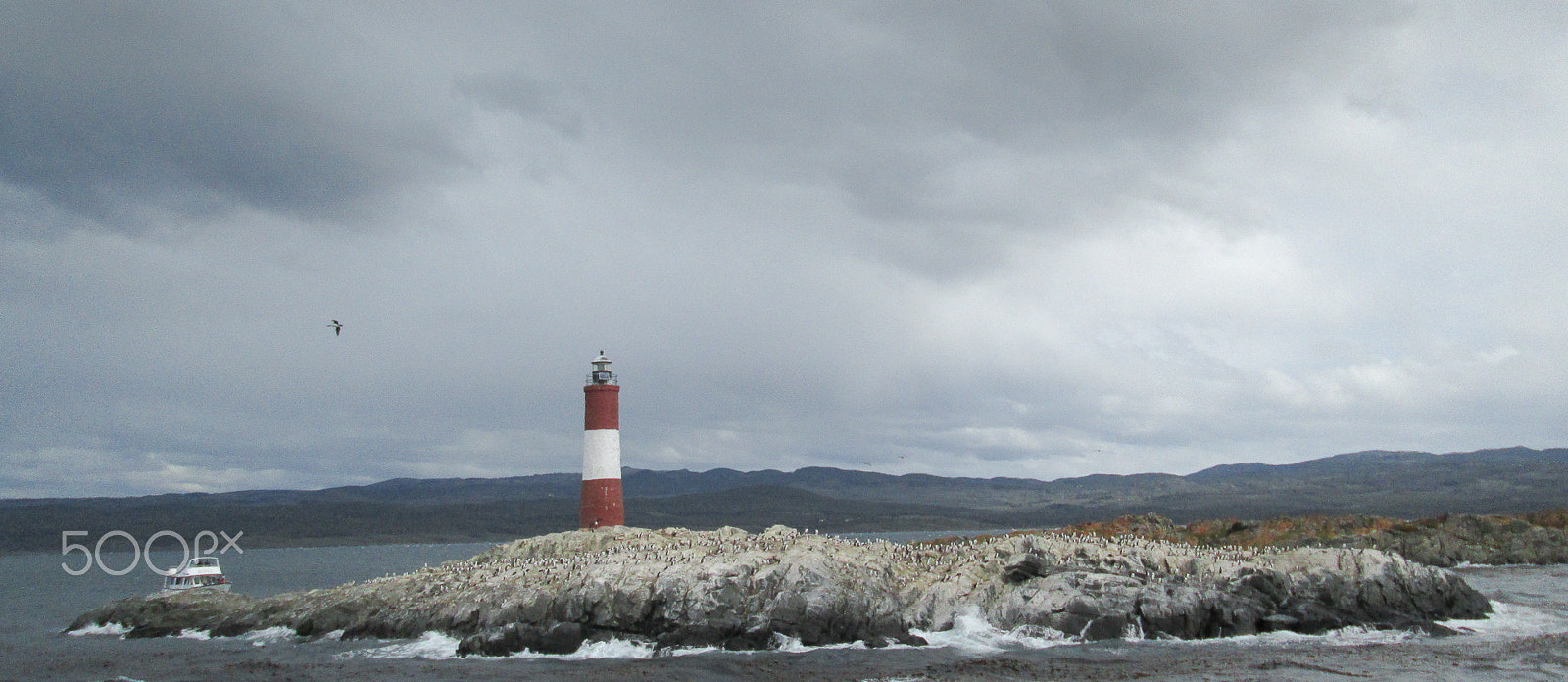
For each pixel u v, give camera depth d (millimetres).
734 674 60906
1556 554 134375
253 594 150250
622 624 70000
